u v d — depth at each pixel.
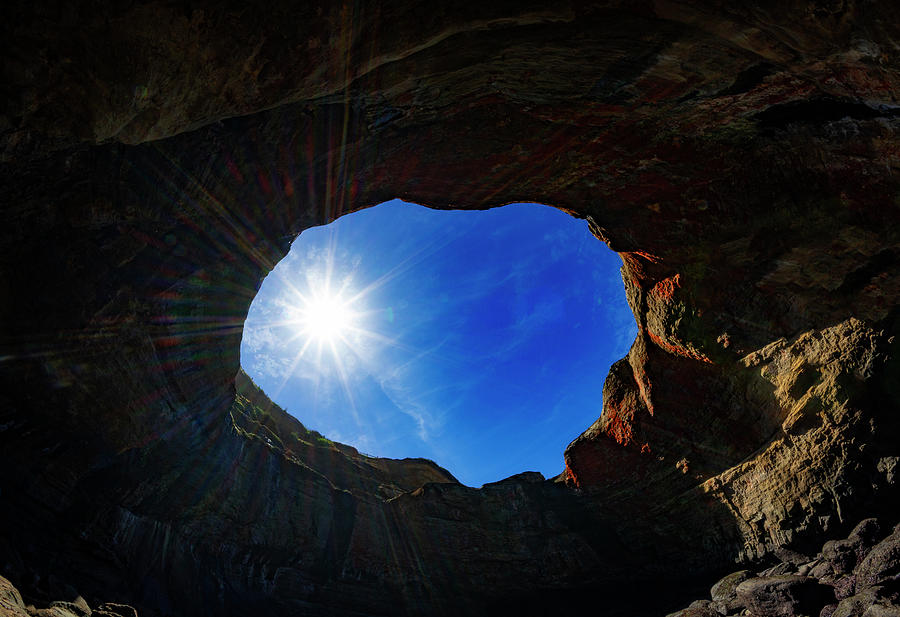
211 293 12.79
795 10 6.45
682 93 10.30
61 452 10.97
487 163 13.50
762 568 14.91
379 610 19.20
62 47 5.73
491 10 7.74
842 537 13.04
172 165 9.52
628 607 17.84
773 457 14.83
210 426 15.11
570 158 13.42
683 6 7.42
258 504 17.84
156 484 13.62
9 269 9.21
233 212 11.68
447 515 21.19
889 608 8.52
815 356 13.92
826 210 12.45
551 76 10.24
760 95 10.10
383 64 8.98
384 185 13.98
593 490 20.58
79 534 11.08
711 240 14.52
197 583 14.84
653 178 13.80
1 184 7.75
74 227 9.17
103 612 9.27
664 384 17.52
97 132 6.60
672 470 17.94
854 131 10.54
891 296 12.69
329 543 19.69
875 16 5.98
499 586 20.08
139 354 11.53
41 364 10.09
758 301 14.73
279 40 6.94
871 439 12.87
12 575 8.60
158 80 6.40
